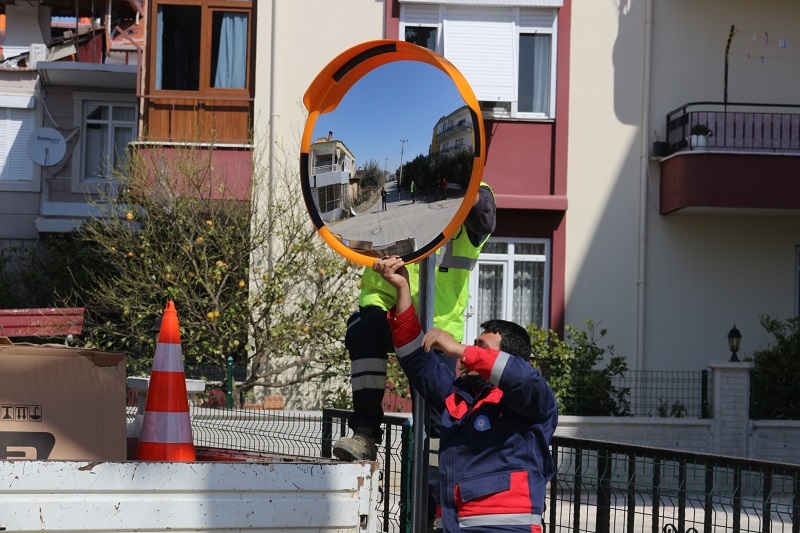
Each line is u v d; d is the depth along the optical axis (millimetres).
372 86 4105
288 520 3695
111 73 20094
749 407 13727
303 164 4172
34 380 4008
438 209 4016
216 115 16047
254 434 9320
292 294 14844
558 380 13875
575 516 5797
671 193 15945
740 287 16422
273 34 16000
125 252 14961
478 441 4191
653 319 16266
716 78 16469
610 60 16375
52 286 18953
